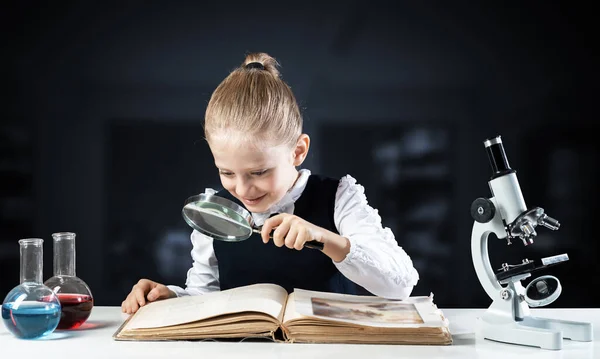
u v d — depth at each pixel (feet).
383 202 11.14
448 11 11.12
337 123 11.18
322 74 11.16
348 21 11.14
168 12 11.16
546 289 3.84
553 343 3.65
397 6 11.15
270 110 4.40
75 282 4.14
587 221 11.10
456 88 11.15
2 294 11.07
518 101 11.14
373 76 11.16
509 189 3.91
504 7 11.12
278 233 3.98
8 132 11.10
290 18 11.16
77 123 11.13
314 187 5.47
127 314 4.61
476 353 3.55
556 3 11.07
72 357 3.48
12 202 11.08
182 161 11.14
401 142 11.15
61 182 11.11
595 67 11.06
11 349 3.66
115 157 11.14
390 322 3.74
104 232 11.12
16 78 11.12
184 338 3.75
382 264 4.61
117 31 11.16
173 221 11.14
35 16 11.11
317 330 3.69
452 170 11.14
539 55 11.10
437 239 11.14
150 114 11.17
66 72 11.13
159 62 11.16
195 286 5.60
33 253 3.98
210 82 11.18
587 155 11.10
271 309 3.79
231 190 4.55
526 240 3.90
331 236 4.30
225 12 11.16
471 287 11.11
